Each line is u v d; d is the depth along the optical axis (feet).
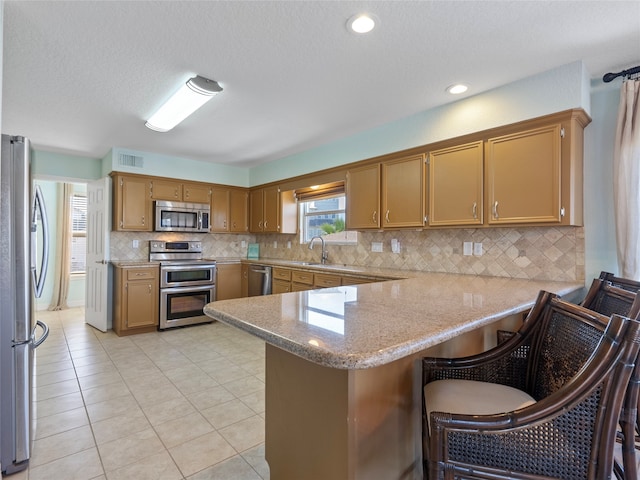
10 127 11.25
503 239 9.08
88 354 10.99
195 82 7.80
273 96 8.86
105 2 5.30
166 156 15.19
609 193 7.63
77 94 8.69
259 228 17.03
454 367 4.33
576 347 3.36
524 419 2.82
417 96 8.83
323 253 14.53
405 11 5.55
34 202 6.97
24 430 5.56
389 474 3.94
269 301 4.83
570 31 6.10
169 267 14.20
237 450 6.07
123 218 13.91
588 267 7.81
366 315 3.98
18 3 5.27
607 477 2.63
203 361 10.43
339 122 10.82
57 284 17.43
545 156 7.55
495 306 4.65
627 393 2.75
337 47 6.61
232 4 5.37
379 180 11.06
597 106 7.81
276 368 4.33
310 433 3.81
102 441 6.29
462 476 2.94
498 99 8.32
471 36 6.25
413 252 11.20
